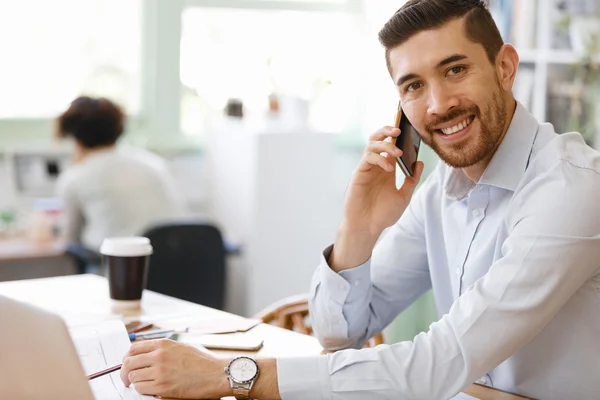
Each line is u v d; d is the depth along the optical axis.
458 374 1.74
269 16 5.88
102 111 4.70
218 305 4.60
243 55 5.84
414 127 2.01
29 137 5.30
